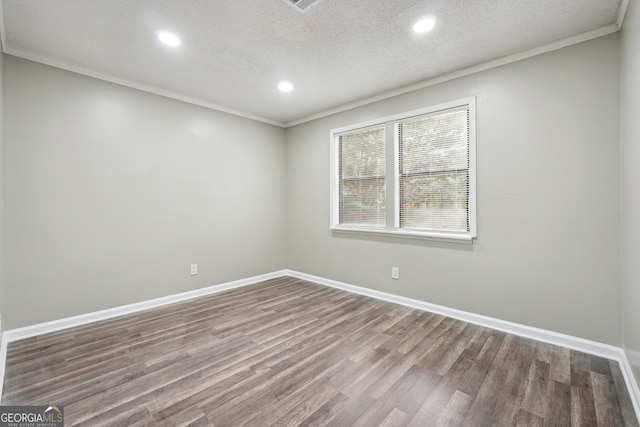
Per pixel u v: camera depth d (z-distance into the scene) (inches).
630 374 75.8
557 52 96.6
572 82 94.2
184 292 144.5
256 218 175.3
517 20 85.7
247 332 107.1
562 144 96.1
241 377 79.1
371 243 147.8
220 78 124.3
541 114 99.7
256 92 139.6
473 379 78.0
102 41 96.3
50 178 108.0
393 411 66.2
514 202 105.1
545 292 99.5
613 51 87.7
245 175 169.8
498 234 108.5
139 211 129.9
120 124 124.2
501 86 107.5
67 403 68.4
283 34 92.6
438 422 62.9
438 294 124.7
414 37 94.3
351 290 156.6
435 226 126.5
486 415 64.9
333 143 163.5
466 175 117.5
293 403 68.8
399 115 135.0
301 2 77.8
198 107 149.3
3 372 80.4
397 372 81.4
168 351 93.1
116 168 123.3
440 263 123.9
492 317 110.4
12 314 100.4
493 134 109.3
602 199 89.9
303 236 181.9
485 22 86.6
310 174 177.0
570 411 66.2
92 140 117.2
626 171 80.0
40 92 105.6
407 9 80.7
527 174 102.5
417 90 129.4
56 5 78.3
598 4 79.0
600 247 90.4
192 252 147.5
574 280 94.5
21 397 70.4
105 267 120.6
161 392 72.7
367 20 85.3
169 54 104.5
